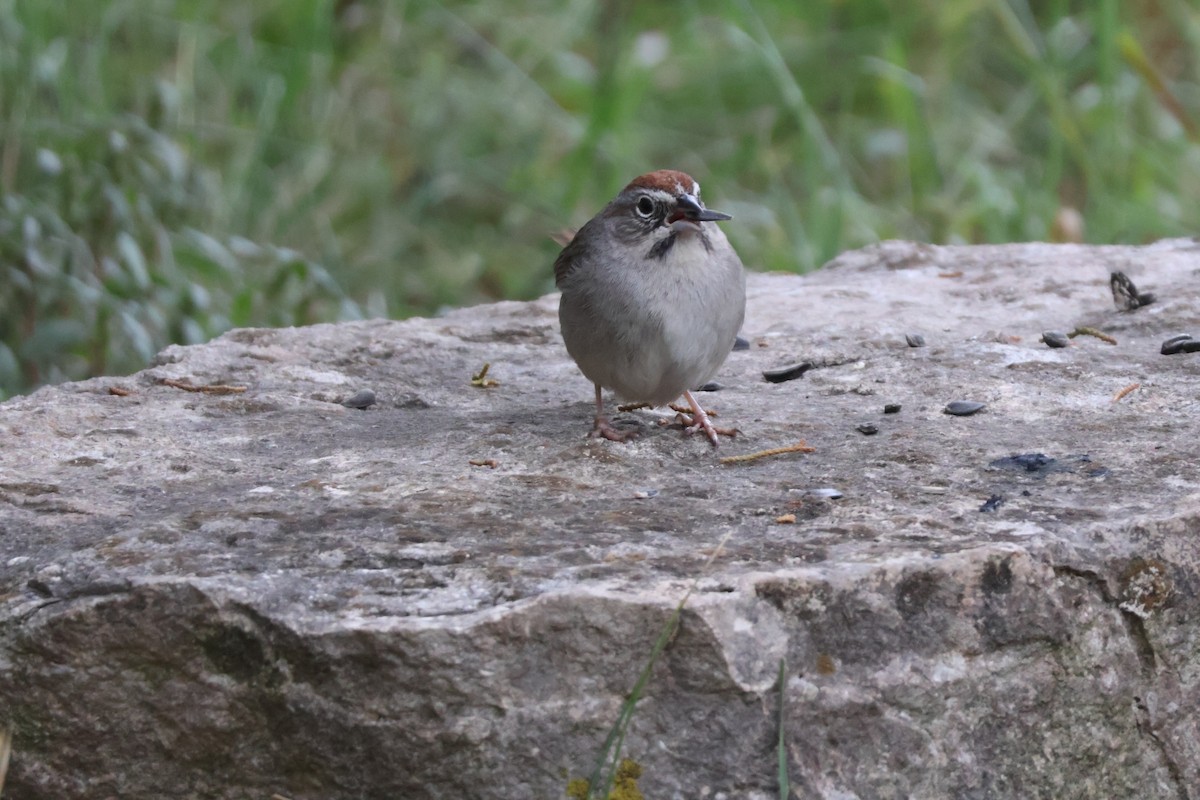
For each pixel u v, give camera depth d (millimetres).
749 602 6574
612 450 8773
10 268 14492
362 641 6453
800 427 9227
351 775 6574
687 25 22547
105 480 8516
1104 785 7070
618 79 19781
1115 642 7047
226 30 20344
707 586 6602
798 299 12633
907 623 6711
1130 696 7078
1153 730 7137
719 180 20516
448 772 6473
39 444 9125
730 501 7848
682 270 8773
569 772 6457
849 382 10266
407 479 8375
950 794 6711
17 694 6914
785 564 6855
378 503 7953
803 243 17922
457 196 20781
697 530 7410
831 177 20500
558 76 22109
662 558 6984
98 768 6906
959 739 6742
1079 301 12203
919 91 20297
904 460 8391
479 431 9336
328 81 20516
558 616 6469
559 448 8898
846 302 12492
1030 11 23312
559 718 6449
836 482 8078
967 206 19219
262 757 6707
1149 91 20250
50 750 6938
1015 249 14117
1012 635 6824
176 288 14828
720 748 6465
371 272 18781
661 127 21688
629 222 8852
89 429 9461
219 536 7453
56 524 7789
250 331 11750
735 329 9117
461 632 6426
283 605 6672
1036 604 6875
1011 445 8602
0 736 6723
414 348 11539
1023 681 6859
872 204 20422
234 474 8617
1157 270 13016
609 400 10141
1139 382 9820
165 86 16922
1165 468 8047
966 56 23156
